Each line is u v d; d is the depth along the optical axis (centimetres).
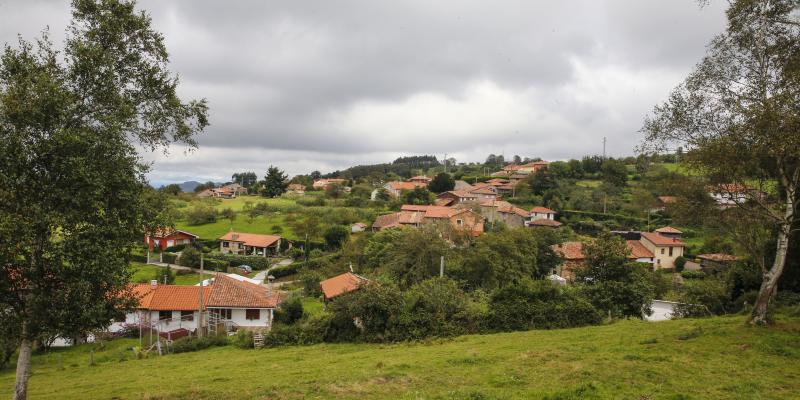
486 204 9550
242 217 10775
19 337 1603
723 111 1989
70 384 2366
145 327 4191
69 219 1480
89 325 1644
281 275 7156
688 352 1925
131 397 1850
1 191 1408
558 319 3222
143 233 1814
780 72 1962
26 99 1454
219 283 4569
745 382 1539
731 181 2080
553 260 6100
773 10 2014
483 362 2067
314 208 10969
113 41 1717
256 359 2750
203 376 2238
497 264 5012
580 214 9456
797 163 1931
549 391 1545
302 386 1811
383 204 11825
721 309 3325
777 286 3016
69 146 1486
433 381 1792
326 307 4109
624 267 3891
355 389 1730
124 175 1612
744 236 2180
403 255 5319
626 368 1766
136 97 1780
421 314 3256
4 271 1503
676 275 6688
